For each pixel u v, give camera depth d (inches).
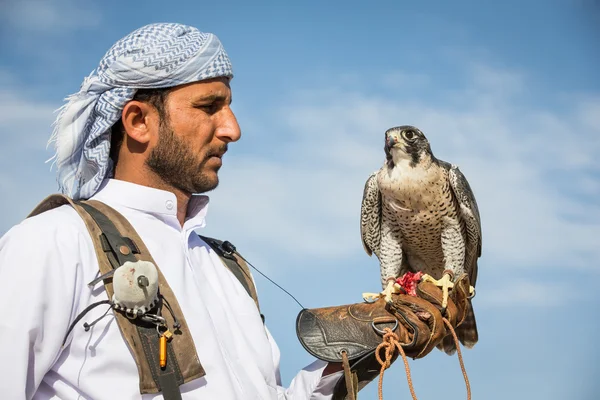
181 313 77.9
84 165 89.7
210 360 79.2
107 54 87.5
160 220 87.4
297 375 97.7
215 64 87.1
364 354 89.6
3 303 70.7
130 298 73.4
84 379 73.4
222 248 99.0
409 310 94.3
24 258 72.9
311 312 95.1
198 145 87.5
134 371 74.3
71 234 76.6
